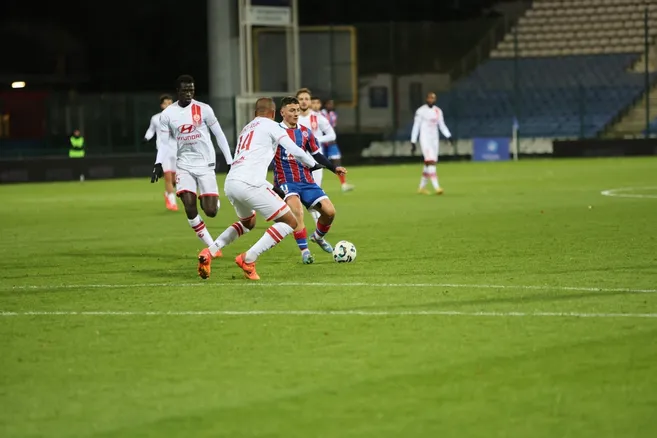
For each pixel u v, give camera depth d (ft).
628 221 165.37
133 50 561.43
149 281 110.32
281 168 122.62
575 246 133.39
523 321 83.20
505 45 474.08
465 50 461.78
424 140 240.73
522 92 452.35
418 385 64.13
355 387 63.98
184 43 565.94
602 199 212.43
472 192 244.22
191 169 129.90
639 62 452.35
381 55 446.60
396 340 76.95
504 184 270.05
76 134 366.22
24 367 71.15
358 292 99.19
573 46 474.90
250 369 69.10
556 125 438.81
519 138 434.30
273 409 59.72
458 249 133.18
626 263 116.26
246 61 387.96
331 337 78.48
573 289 98.53
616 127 434.30
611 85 449.06
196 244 148.36
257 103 109.91
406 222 173.47
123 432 56.03
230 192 107.65
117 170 364.17
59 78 500.33
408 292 98.58
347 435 54.80
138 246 147.13
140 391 64.18
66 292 103.76
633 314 85.35
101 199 255.70
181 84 128.36
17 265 127.34
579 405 59.21
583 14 481.87
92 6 552.00
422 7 538.47
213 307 92.58
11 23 521.24
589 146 404.16
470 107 451.94
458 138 444.96
